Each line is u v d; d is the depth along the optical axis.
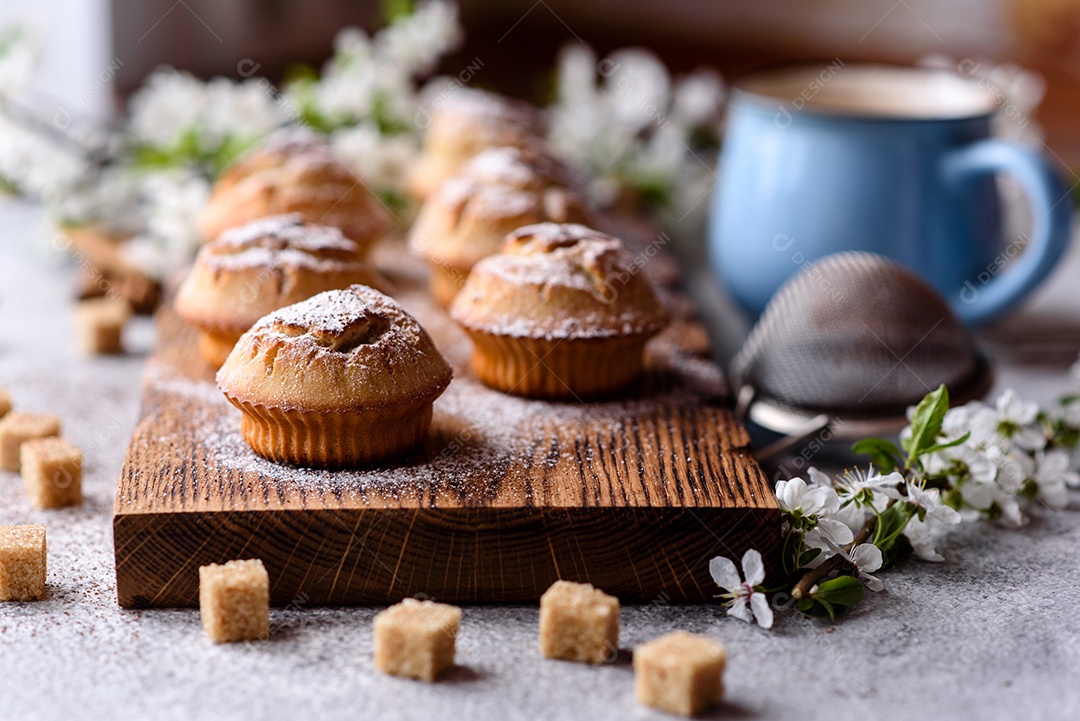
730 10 1.45
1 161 0.84
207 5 1.01
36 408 0.72
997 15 1.34
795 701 0.56
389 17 0.91
